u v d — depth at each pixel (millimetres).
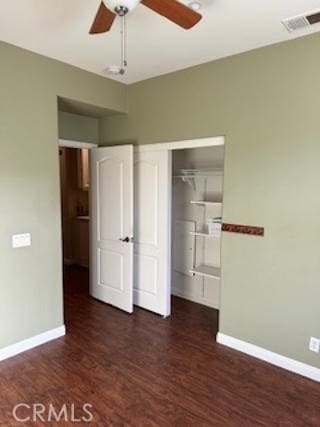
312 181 2438
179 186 4113
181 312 3777
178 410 2146
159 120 3402
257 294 2791
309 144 2436
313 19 2199
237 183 2846
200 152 3854
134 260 3867
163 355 2834
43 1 2008
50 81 2910
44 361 2709
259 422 2055
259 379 2504
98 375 2521
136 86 3570
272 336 2725
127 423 2020
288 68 2500
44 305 3008
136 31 2379
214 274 3557
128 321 3516
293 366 2609
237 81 2787
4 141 2627
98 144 4078
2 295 2691
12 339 2785
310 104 2414
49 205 2984
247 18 2189
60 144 3693
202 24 2268
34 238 2885
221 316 3043
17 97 2688
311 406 2207
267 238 2695
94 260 4117
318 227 2426
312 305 2492
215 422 2047
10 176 2686
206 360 2762
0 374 2512
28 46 2656
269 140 2635
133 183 3701
